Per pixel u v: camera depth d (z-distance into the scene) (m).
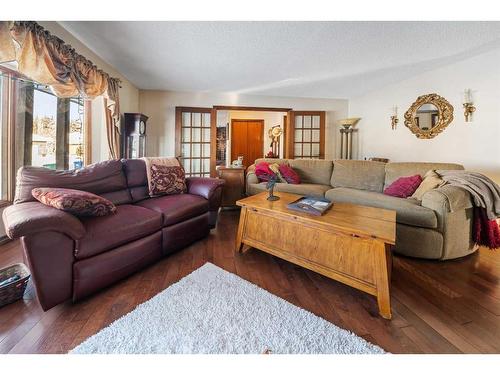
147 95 4.88
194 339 1.30
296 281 1.92
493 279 1.97
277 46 2.76
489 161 3.03
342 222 1.80
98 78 2.83
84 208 1.73
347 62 3.29
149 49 2.85
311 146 5.55
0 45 1.63
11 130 2.50
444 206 2.21
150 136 4.94
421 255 2.32
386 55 3.05
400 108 4.27
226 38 2.55
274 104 5.36
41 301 1.44
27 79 2.55
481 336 1.36
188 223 2.54
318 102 5.53
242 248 2.46
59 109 3.24
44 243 1.44
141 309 1.53
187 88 4.75
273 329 1.37
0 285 1.52
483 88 3.05
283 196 2.68
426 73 3.76
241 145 7.50
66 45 2.24
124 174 2.64
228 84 4.43
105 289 1.77
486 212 2.34
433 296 1.74
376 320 1.48
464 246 2.35
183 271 2.05
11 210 1.60
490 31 2.44
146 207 2.36
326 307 1.60
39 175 1.96
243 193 4.13
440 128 3.60
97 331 1.35
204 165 5.20
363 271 1.64
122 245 1.86
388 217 1.93
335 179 3.84
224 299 1.64
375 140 4.88
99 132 3.72
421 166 3.16
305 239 1.96
